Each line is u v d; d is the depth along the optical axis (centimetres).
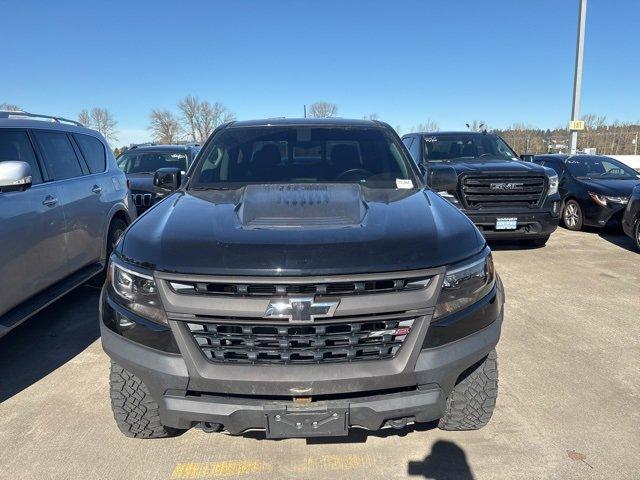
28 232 377
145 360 223
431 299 218
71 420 306
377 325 217
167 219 261
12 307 358
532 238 742
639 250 745
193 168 353
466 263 231
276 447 278
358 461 266
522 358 385
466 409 266
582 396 329
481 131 913
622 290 555
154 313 221
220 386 216
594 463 262
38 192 401
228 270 212
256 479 253
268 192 297
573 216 951
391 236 228
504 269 647
